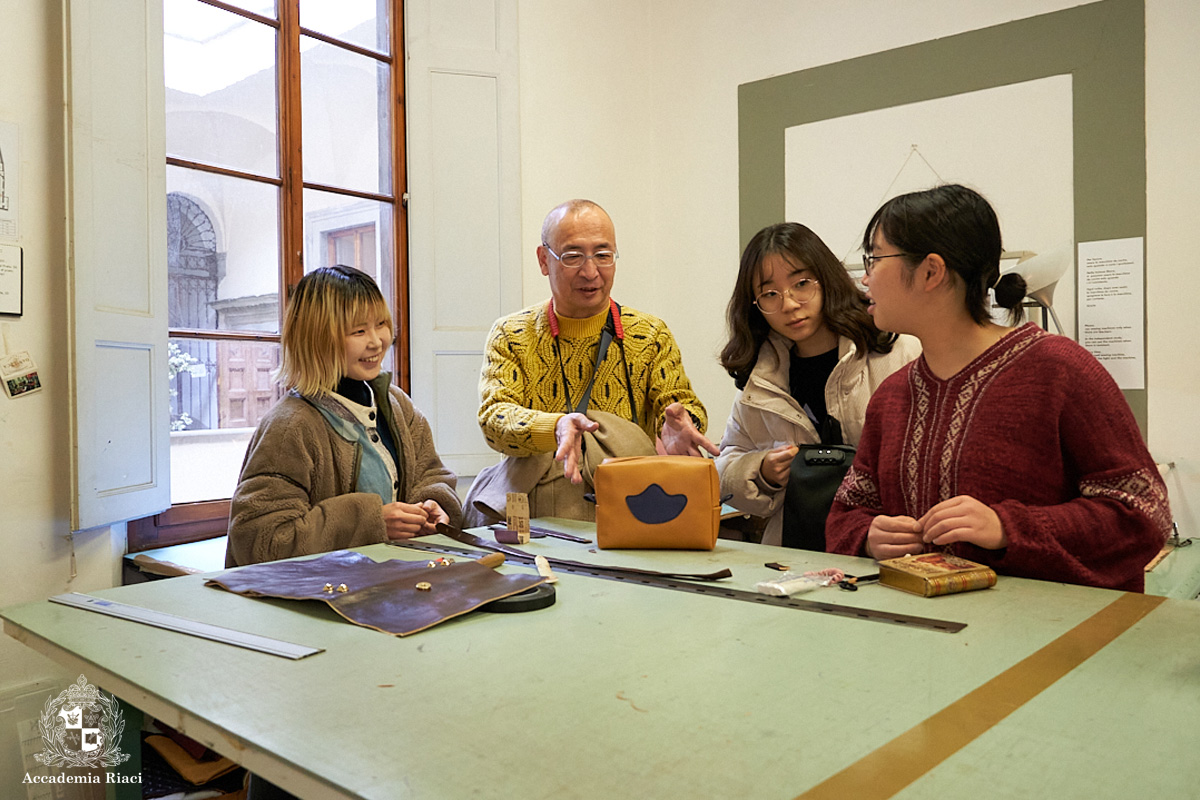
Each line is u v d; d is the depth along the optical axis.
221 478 3.16
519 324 2.17
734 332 1.93
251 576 1.20
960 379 1.27
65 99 2.42
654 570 1.29
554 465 1.93
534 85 3.97
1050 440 1.18
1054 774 0.57
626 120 4.34
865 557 1.37
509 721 0.68
